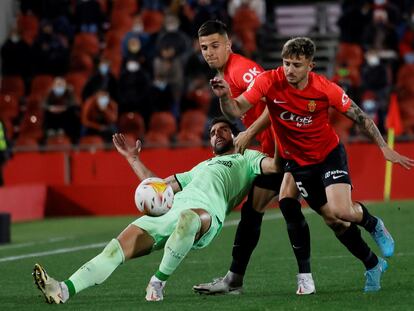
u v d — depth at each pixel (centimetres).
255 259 3950
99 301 2905
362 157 6731
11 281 3522
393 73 7600
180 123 7456
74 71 8219
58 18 8475
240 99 2764
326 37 8662
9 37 8538
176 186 3009
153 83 7381
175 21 7888
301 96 2798
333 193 2834
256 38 8406
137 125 7194
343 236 2953
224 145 3062
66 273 3791
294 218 2944
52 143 7331
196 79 7462
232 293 3039
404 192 6694
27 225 6462
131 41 7662
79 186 7044
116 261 2784
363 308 2655
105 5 8750
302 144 2869
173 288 3225
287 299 2853
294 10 9288
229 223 5500
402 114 7256
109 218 6819
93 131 7250
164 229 2841
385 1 8056
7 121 7869
